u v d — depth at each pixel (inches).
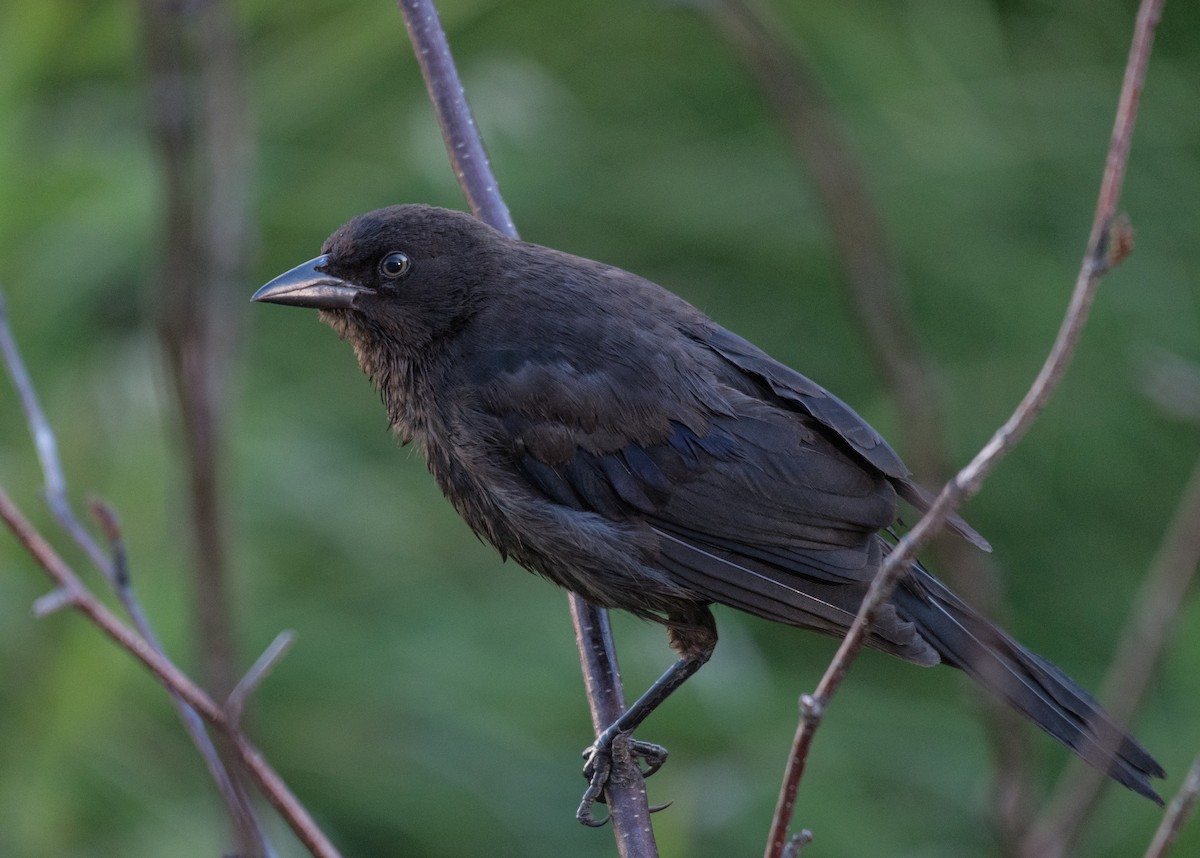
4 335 277.9
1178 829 198.8
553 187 514.0
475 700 435.5
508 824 425.7
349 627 441.1
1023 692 279.4
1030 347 514.3
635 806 297.7
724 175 519.2
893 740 452.8
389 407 332.8
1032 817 207.9
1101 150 537.3
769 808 432.5
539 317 317.1
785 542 302.5
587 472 309.7
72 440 439.8
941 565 305.9
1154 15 177.9
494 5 546.6
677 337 318.3
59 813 406.6
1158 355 474.0
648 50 546.9
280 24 526.9
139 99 502.0
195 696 236.4
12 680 414.9
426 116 502.9
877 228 278.4
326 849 236.4
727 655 443.5
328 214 501.0
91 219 471.8
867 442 305.9
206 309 270.1
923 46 547.8
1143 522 499.2
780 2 542.0
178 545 422.6
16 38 479.5
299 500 455.8
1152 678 228.8
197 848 404.2
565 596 458.3
